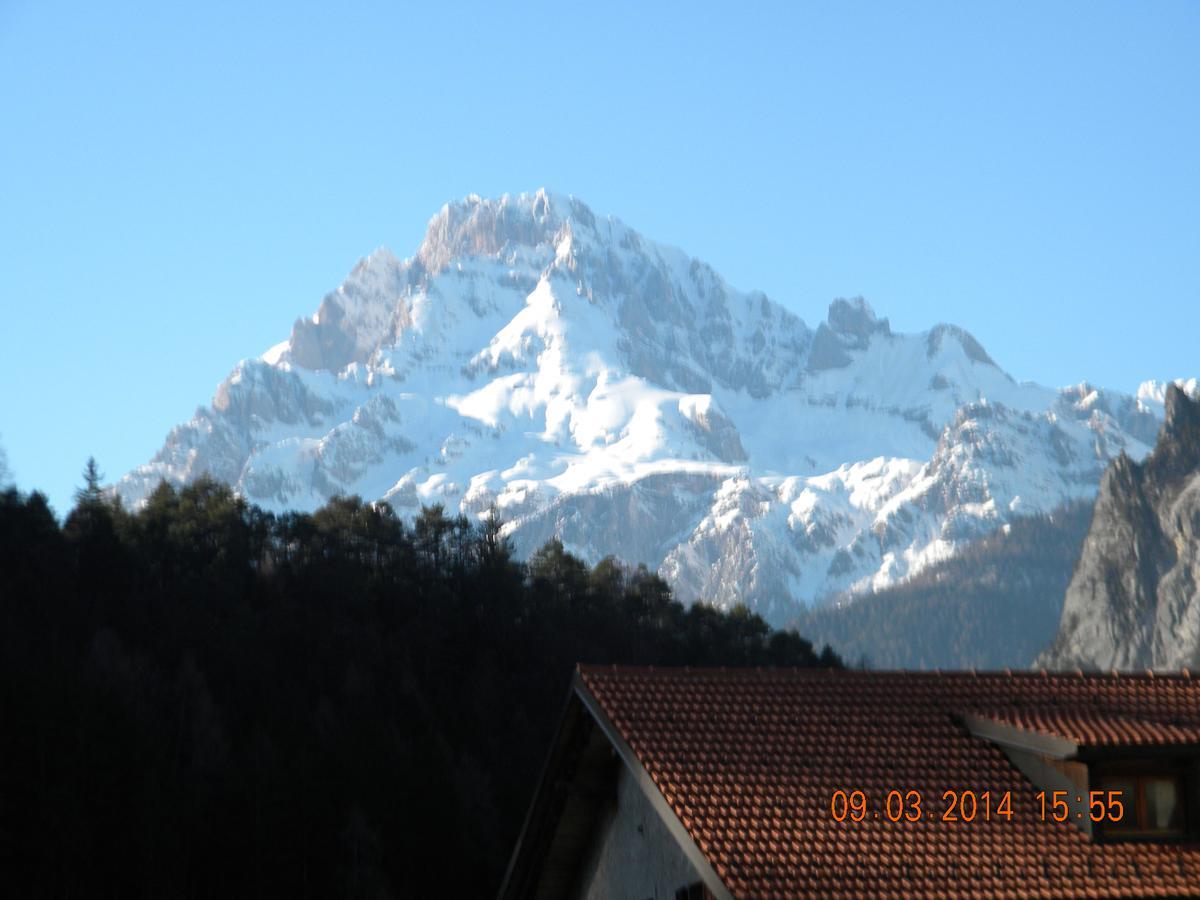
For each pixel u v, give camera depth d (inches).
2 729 4121.6
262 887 4232.3
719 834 1104.2
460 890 4493.1
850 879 1075.3
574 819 1369.3
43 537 6038.4
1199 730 1195.9
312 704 5595.5
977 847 1122.7
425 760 4985.2
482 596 6934.1
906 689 1309.1
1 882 3855.8
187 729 4970.5
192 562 6756.9
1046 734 1176.8
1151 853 1133.1
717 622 7667.3
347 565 6963.6
